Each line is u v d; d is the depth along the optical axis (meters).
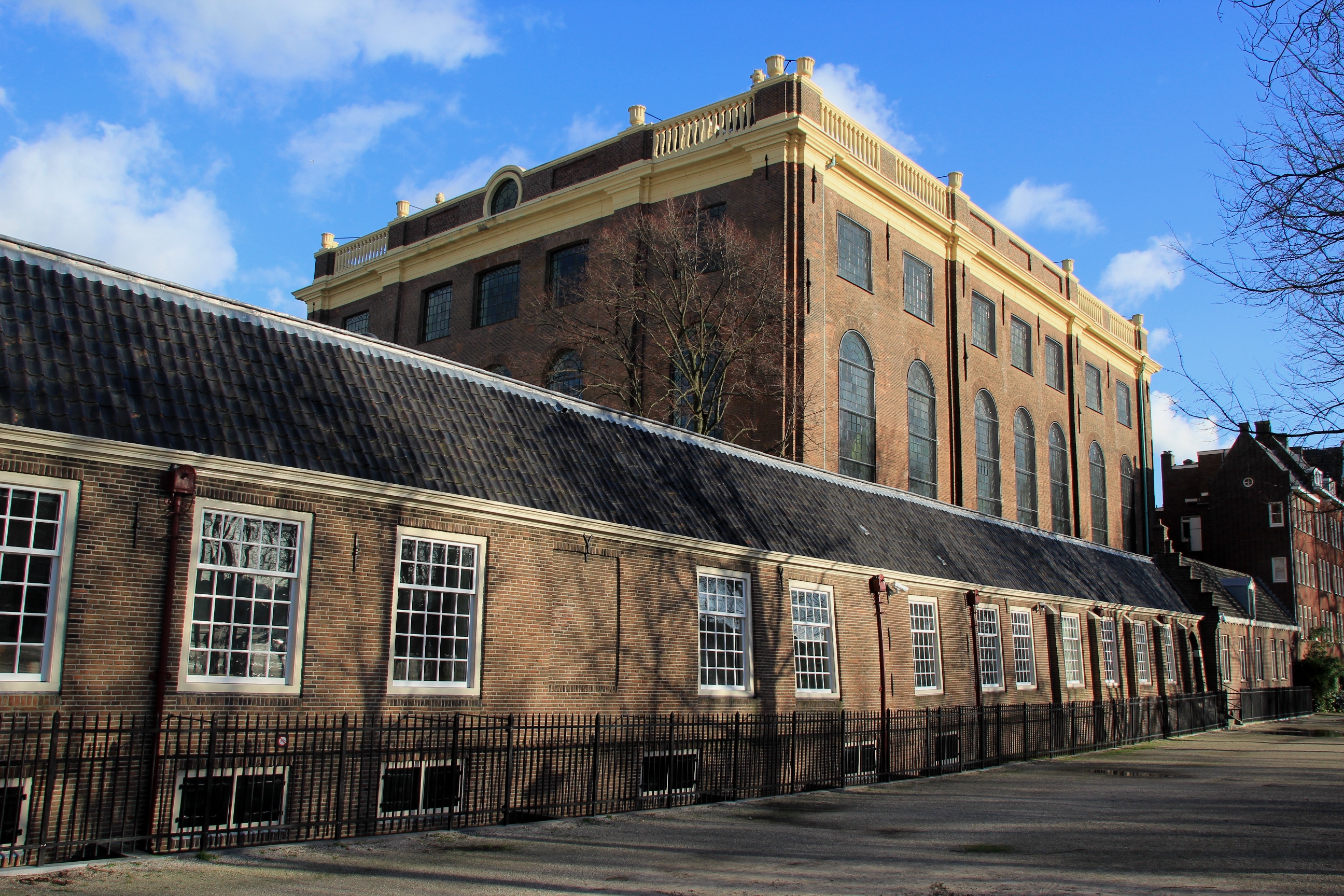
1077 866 11.46
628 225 38.41
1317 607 64.62
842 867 11.46
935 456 42.56
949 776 22.75
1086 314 57.97
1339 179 11.83
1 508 11.02
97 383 12.07
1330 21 10.91
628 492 18.47
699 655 18.92
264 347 14.55
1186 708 38.62
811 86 37.03
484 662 15.20
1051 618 32.50
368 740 13.59
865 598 23.72
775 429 34.28
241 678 12.70
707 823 14.93
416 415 15.84
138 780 11.49
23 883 9.58
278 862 10.98
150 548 11.98
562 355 41.28
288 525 13.38
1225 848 12.74
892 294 40.78
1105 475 58.31
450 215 47.38
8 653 10.92
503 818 14.20
